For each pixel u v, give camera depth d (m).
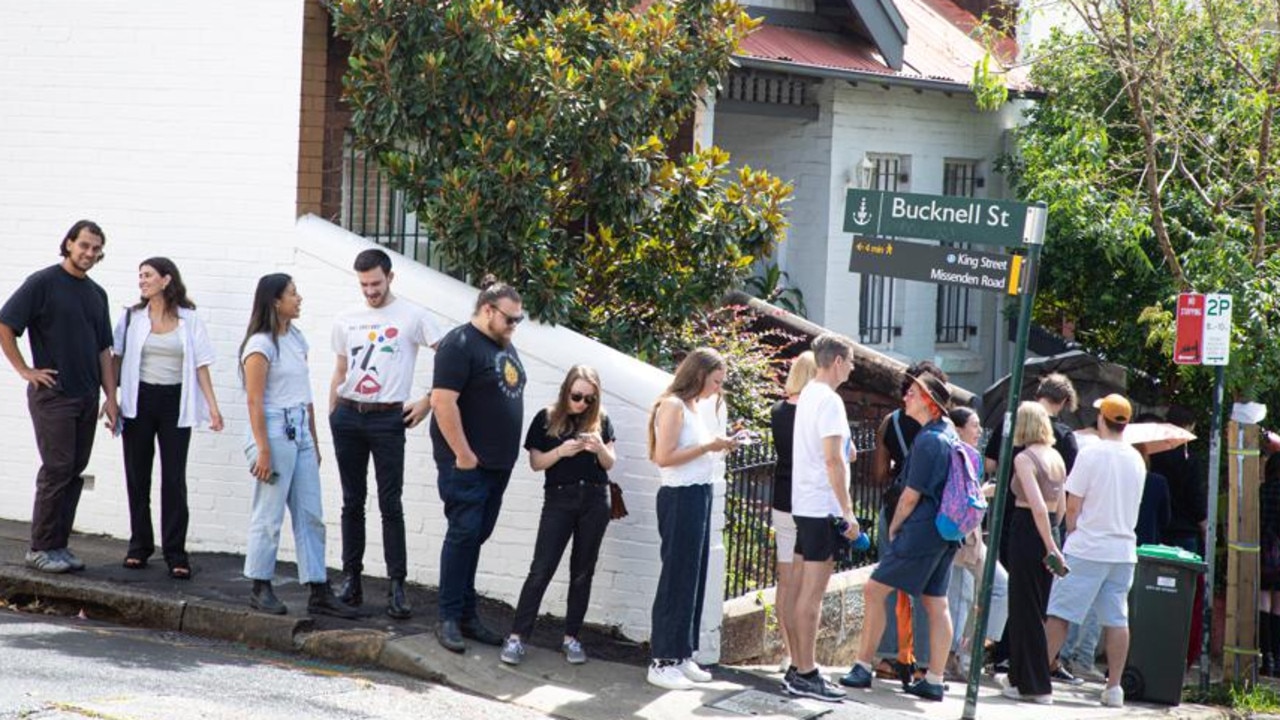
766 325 14.44
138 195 11.14
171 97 11.05
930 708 9.38
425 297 10.26
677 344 12.05
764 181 11.93
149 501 10.12
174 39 11.02
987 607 8.96
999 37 16.77
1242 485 11.63
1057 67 17.05
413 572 10.39
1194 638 12.49
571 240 11.80
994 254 8.81
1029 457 9.95
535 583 9.02
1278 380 14.23
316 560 9.34
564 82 10.86
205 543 10.89
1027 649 10.04
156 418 9.95
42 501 9.77
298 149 10.79
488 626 9.59
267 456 9.12
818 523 9.09
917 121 18.09
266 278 9.23
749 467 10.55
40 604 9.62
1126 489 10.36
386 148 11.13
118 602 9.41
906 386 9.77
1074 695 10.61
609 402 9.78
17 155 11.39
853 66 16.75
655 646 9.04
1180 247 16.06
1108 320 16.97
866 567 11.60
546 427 9.16
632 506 9.76
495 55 10.82
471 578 9.14
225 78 10.92
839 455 9.04
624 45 11.30
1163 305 15.96
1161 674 10.79
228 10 10.89
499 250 10.62
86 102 11.23
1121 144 15.90
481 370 8.90
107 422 9.96
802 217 17.41
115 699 7.49
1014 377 8.82
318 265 10.71
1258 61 14.90
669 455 8.90
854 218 9.27
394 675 8.74
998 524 8.93
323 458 10.69
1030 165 17.27
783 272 17.45
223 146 10.94
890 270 9.16
